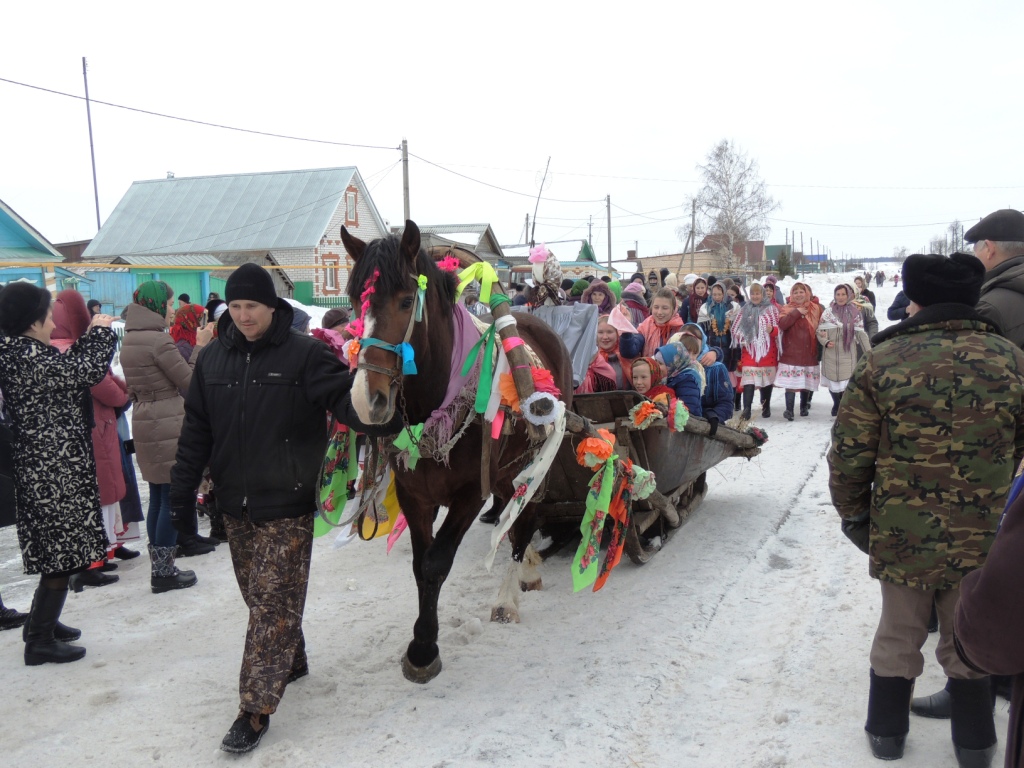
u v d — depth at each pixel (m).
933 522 2.90
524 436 4.23
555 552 5.75
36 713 3.78
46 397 4.20
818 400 13.21
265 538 3.54
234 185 40.59
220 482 3.59
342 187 39.06
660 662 4.07
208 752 3.41
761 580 5.19
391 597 5.14
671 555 5.66
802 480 7.62
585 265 33.00
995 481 2.86
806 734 3.36
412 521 4.05
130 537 6.07
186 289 30.91
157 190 41.19
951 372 2.86
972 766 2.98
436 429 3.72
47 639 4.31
